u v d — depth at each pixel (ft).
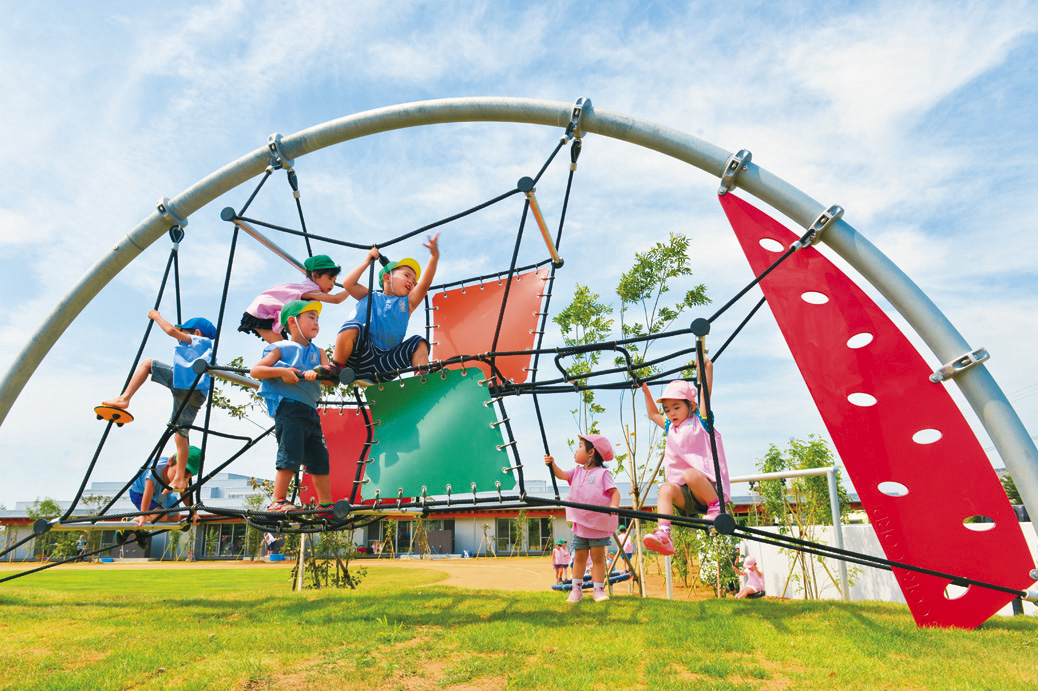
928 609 14.12
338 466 17.98
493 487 14.65
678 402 15.48
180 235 21.52
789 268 16.14
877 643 12.53
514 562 95.81
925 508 14.29
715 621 14.67
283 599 20.16
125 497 133.18
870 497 14.66
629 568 27.86
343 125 20.17
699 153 17.26
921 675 10.64
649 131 17.71
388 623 15.06
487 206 17.10
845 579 25.17
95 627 15.12
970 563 13.85
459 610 16.79
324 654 12.33
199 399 20.11
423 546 121.29
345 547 39.55
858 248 15.60
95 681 10.58
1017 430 13.98
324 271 17.92
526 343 19.03
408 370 16.25
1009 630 13.94
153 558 134.21
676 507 15.10
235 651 12.59
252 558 123.34
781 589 36.45
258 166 20.81
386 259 18.15
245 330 17.54
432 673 11.23
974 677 10.46
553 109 18.22
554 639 13.09
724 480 14.76
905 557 14.29
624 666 11.35
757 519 40.40
